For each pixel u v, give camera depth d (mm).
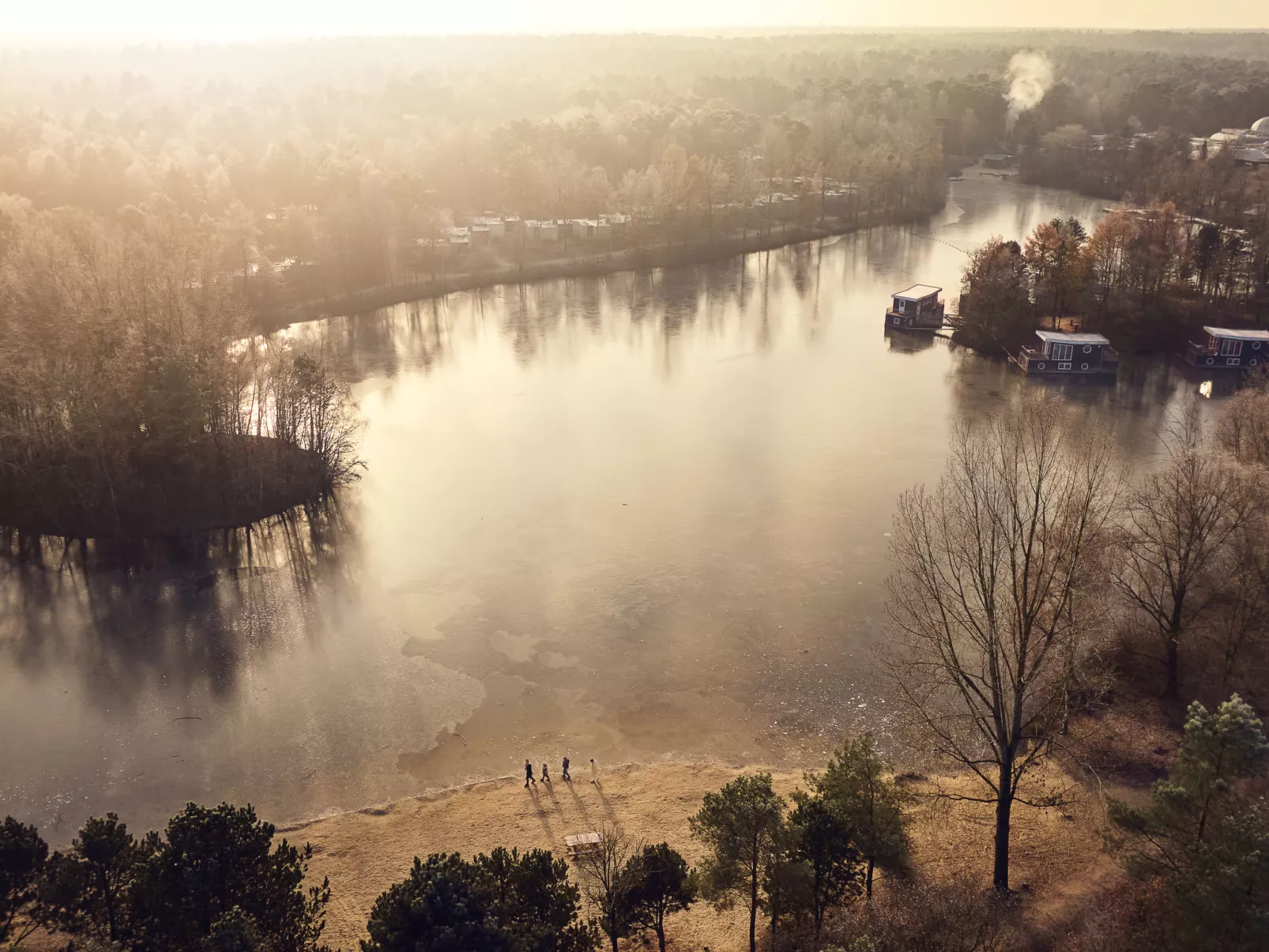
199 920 42969
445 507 112312
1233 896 41344
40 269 135500
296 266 199000
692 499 113750
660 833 63562
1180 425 133125
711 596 93625
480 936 38344
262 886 45625
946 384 152625
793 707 78562
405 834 65062
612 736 75875
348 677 82875
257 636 88375
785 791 67188
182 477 108125
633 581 96438
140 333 108875
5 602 93438
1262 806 45969
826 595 93312
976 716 60625
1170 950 43406
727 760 72812
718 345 174125
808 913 51750
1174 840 47656
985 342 168875
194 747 74688
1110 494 102500
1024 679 57969
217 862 44062
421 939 38219
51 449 106562
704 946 53656
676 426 136375
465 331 183125
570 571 98500
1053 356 154750
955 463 118125
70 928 45906
